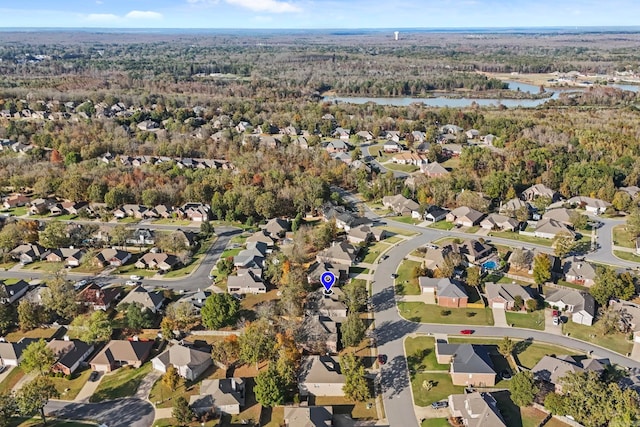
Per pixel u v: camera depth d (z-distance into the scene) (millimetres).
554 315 107312
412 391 86938
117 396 87188
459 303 112562
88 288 118375
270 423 80812
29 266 135125
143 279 127688
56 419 82000
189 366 90688
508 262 131750
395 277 126500
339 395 86562
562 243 134500
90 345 98875
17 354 95500
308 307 111688
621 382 87250
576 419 76938
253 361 91688
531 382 80625
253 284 120938
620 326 102312
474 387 87250
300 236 143750
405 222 163375
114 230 144875
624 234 150625
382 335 103062
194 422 81000
